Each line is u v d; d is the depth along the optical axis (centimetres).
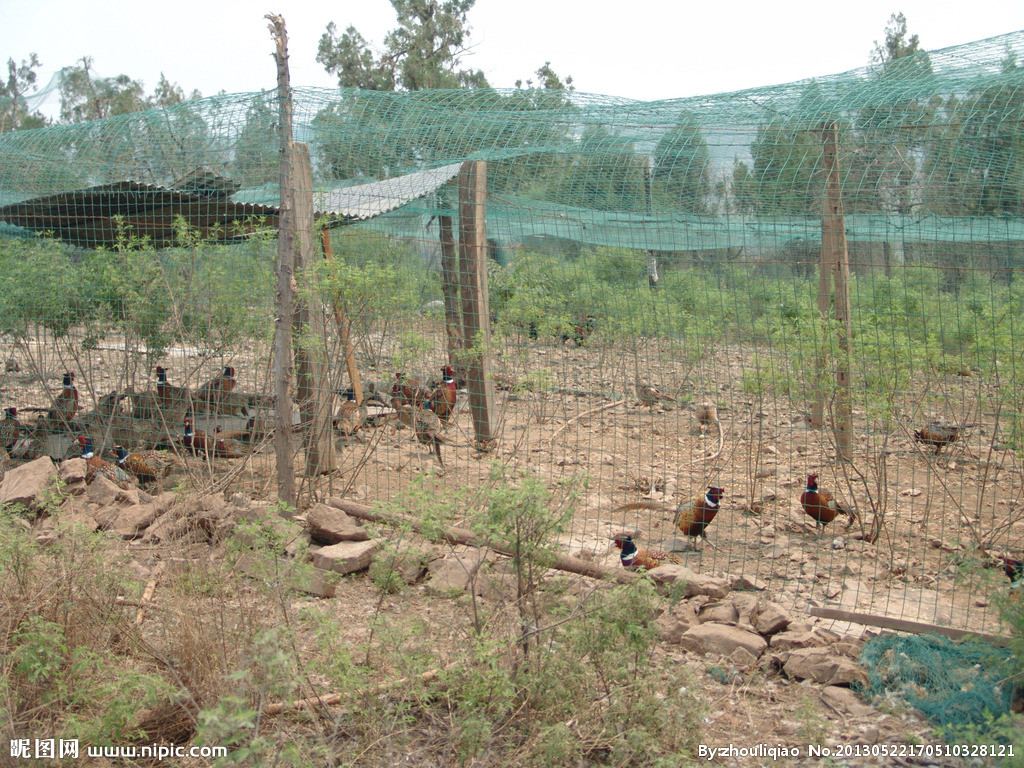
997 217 622
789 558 668
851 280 901
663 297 934
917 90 593
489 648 404
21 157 861
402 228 1199
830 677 479
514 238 1171
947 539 699
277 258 736
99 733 383
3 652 411
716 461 970
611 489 805
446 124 740
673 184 678
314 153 774
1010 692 443
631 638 414
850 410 740
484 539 445
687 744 407
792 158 630
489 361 966
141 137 805
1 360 1077
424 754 405
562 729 377
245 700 349
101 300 863
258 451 769
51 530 623
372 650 482
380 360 897
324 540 685
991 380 731
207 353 836
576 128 707
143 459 809
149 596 547
